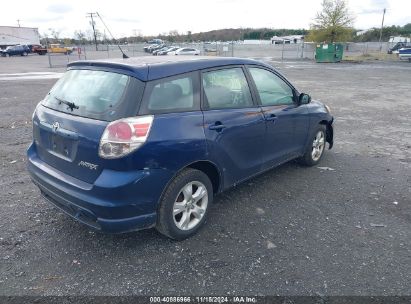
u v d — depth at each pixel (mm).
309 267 3150
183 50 41312
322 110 5566
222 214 4082
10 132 7746
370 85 17641
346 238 3627
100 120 3051
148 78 3146
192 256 3289
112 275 3023
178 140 3205
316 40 44656
